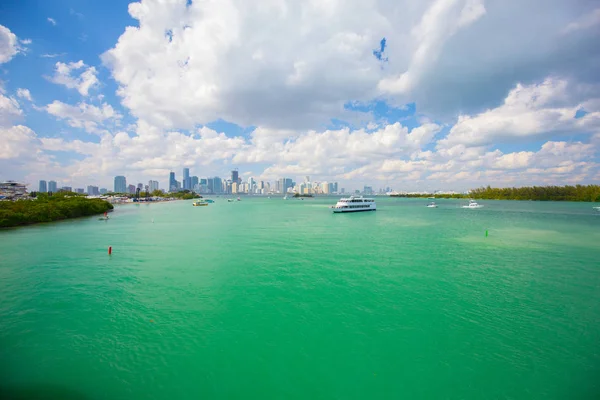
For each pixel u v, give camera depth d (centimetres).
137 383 1465
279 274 3197
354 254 4203
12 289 2716
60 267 3491
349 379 1507
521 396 1395
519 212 12800
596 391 1420
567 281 2981
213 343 1817
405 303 2414
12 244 4978
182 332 1945
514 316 2188
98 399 1355
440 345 1803
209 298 2508
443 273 3247
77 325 2031
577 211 13238
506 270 3381
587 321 2111
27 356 1672
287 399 1373
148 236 5922
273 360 1655
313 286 2809
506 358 1677
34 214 8275
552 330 1984
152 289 2722
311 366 1608
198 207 17612
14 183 19400
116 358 1661
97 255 4119
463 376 1529
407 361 1650
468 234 6228
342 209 12725
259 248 4650
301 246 4825
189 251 4403
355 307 2333
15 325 2027
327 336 1902
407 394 1408
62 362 1619
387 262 3734
